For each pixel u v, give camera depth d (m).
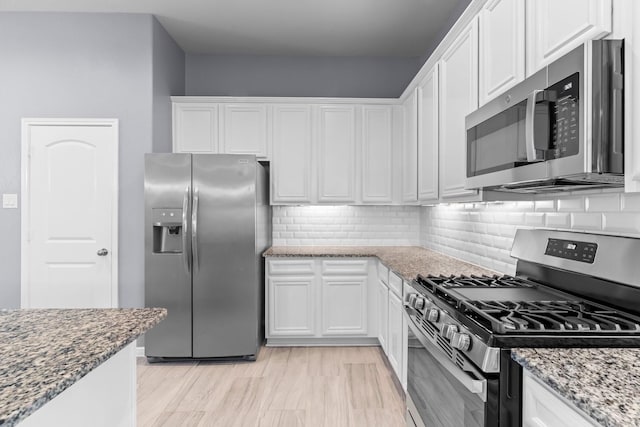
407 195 3.54
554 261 1.67
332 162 3.87
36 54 3.37
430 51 3.91
